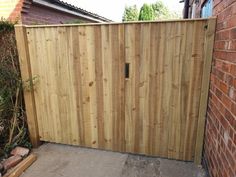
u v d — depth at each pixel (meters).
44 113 3.21
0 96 3.05
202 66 2.42
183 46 2.42
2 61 3.15
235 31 1.59
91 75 2.84
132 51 2.59
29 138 3.31
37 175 2.60
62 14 6.61
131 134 2.90
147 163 2.77
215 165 2.08
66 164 2.80
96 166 2.74
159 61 2.54
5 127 3.22
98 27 2.63
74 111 3.06
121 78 2.72
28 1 4.62
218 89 2.06
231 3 1.70
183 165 2.71
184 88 2.55
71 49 2.81
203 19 2.28
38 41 2.91
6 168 2.64
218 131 2.01
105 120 2.96
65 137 3.23
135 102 2.76
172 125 2.71
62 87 3.01
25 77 3.05
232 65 1.65
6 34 3.11
